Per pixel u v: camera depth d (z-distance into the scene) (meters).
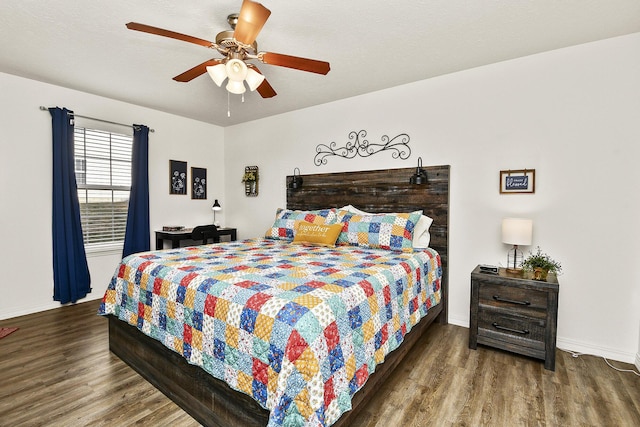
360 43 2.40
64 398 1.85
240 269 1.99
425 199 3.12
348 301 1.56
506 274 2.45
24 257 3.17
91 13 2.03
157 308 1.92
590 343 2.44
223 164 5.04
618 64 2.30
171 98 3.70
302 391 1.21
